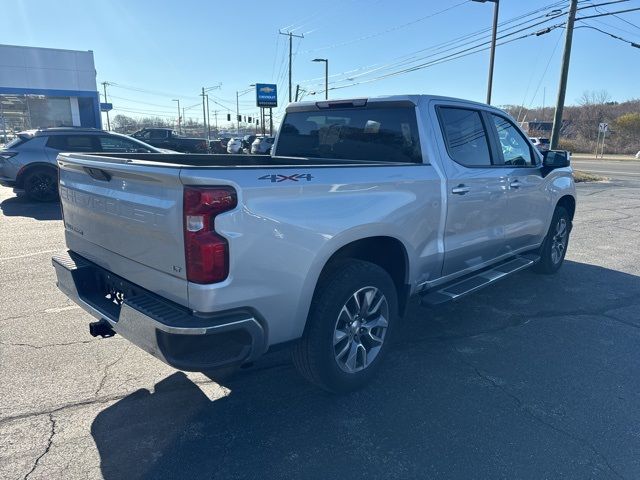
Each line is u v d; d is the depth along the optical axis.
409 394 3.41
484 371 3.76
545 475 2.62
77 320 4.57
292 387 3.49
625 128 65.00
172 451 2.79
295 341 2.96
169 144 25.41
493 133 4.73
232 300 2.55
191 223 2.44
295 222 2.76
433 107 4.06
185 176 2.39
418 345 4.20
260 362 3.87
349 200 3.10
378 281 3.35
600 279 6.16
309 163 4.44
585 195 15.66
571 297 5.46
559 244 6.28
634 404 3.33
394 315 3.59
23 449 2.77
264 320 2.74
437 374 3.70
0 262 6.41
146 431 2.96
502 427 3.04
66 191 3.57
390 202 3.37
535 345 4.23
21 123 27.61
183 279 2.54
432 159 3.87
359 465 2.69
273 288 2.71
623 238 8.73
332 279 3.12
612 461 2.75
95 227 3.21
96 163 2.99
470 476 2.61
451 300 3.94
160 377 3.59
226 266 2.50
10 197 12.19
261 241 2.61
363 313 3.35
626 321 4.79
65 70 26.58
